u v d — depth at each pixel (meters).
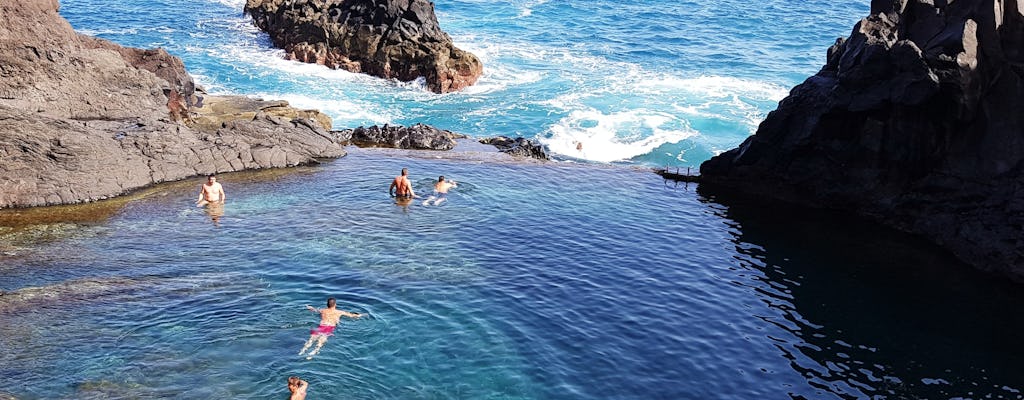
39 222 29.27
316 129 41.38
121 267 25.06
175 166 35.22
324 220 30.59
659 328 23.28
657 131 51.75
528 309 23.73
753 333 23.44
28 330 20.25
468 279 25.58
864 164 34.03
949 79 30.31
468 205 33.50
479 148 45.59
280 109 47.62
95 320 21.00
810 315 24.91
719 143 50.00
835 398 20.14
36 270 24.53
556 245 29.55
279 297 23.08
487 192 35.56
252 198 33.12
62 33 38.31
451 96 59.31
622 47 73.81
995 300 26.41
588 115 54.75
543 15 88.19
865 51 32.38
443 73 59.88
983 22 30.94
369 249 27.62
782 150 36.34
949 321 24.83
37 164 31.36
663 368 20.98
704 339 22.83
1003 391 20.86
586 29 81.25
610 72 65.50
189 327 20.80
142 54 44.22
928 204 32.03
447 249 28.19
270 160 37.91
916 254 30.22
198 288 23.45
